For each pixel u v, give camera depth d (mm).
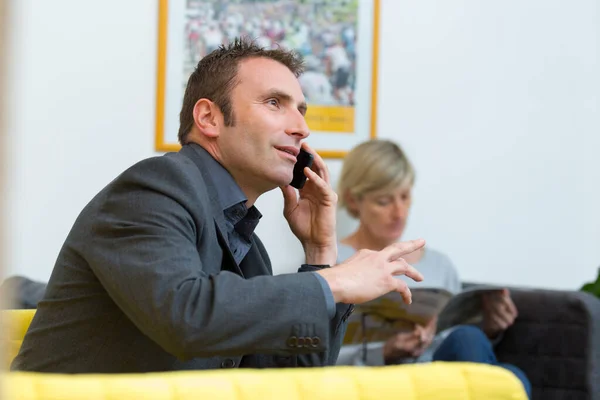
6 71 644
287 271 4770
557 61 5547
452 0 5258
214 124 2172
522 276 5496
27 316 2252
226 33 4691
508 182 5434
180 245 1768
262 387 1073
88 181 4391
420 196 5199
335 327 2334
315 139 4898
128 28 4484
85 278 1896
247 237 2277
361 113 5016
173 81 4586
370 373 1139
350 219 4477
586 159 5656
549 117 5543
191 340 1629
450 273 4340
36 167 4254
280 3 4812
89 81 4395
